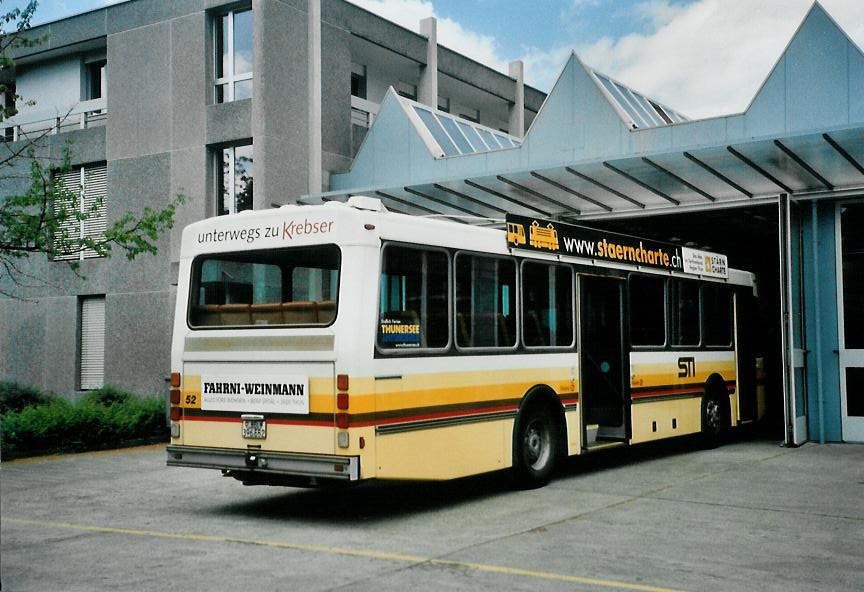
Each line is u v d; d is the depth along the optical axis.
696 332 13.81
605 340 11.98
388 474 8.16
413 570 6.46
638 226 18.44
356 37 20.69
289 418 8.25
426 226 8.88
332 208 8.27
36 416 13.57
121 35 19.73
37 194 14.76
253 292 8.70
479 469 9.30
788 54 14.48
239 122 17.91
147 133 19.23
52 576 6.32
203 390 8.84
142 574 6.37
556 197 15.63
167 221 15.45
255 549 7.19
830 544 7.34
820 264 14.37
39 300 20.84
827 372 14.30
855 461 12.34
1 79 22.30
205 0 18.52
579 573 6.37
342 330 8.02
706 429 13.84
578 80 16.42
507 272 9.94
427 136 17.89
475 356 9.33
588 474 11.44
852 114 13.91
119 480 11.09
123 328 19.44
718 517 8.48
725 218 17.36
